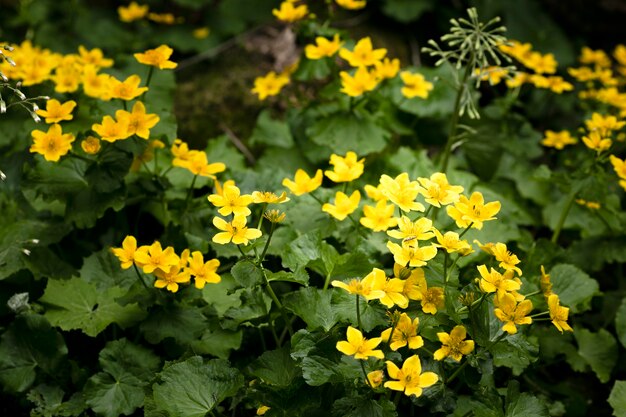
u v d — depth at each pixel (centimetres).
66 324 139
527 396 130
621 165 145
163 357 143
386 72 158
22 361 139
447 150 156
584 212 165
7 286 146
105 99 147
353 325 129
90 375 141
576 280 148
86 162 143
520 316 125
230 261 148
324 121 159
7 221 151
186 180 155
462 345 125
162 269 132
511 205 160
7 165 159
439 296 128
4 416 141
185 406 129
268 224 148
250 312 133
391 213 132
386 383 122
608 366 149
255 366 132
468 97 150
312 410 129
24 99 132
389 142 167
